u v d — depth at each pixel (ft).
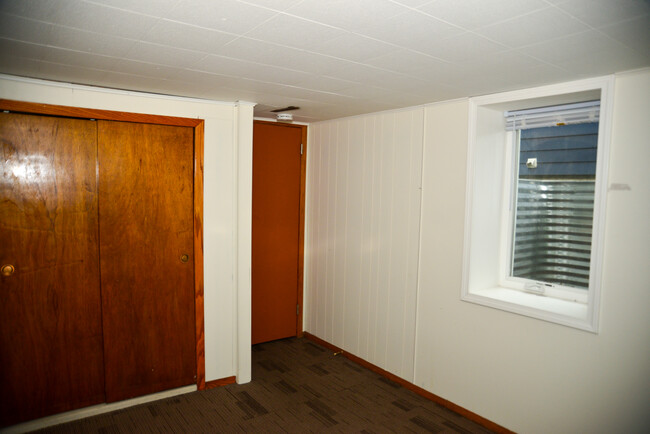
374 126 12.34
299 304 15.29
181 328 10.94
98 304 9.84
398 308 11.71
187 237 10.89
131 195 10.09
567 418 8.29
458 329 10.18
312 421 9.73
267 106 11.77
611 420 7.72
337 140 13.75
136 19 5.43
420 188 11.02
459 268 10.12
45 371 9.32
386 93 9.63
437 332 10.67
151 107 10.17
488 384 9.58
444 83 8.53
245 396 10.91
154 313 10.53
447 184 10.36
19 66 7.82
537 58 6.70
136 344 10.34
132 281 10.21
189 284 10.98
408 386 11.46
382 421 9.77
